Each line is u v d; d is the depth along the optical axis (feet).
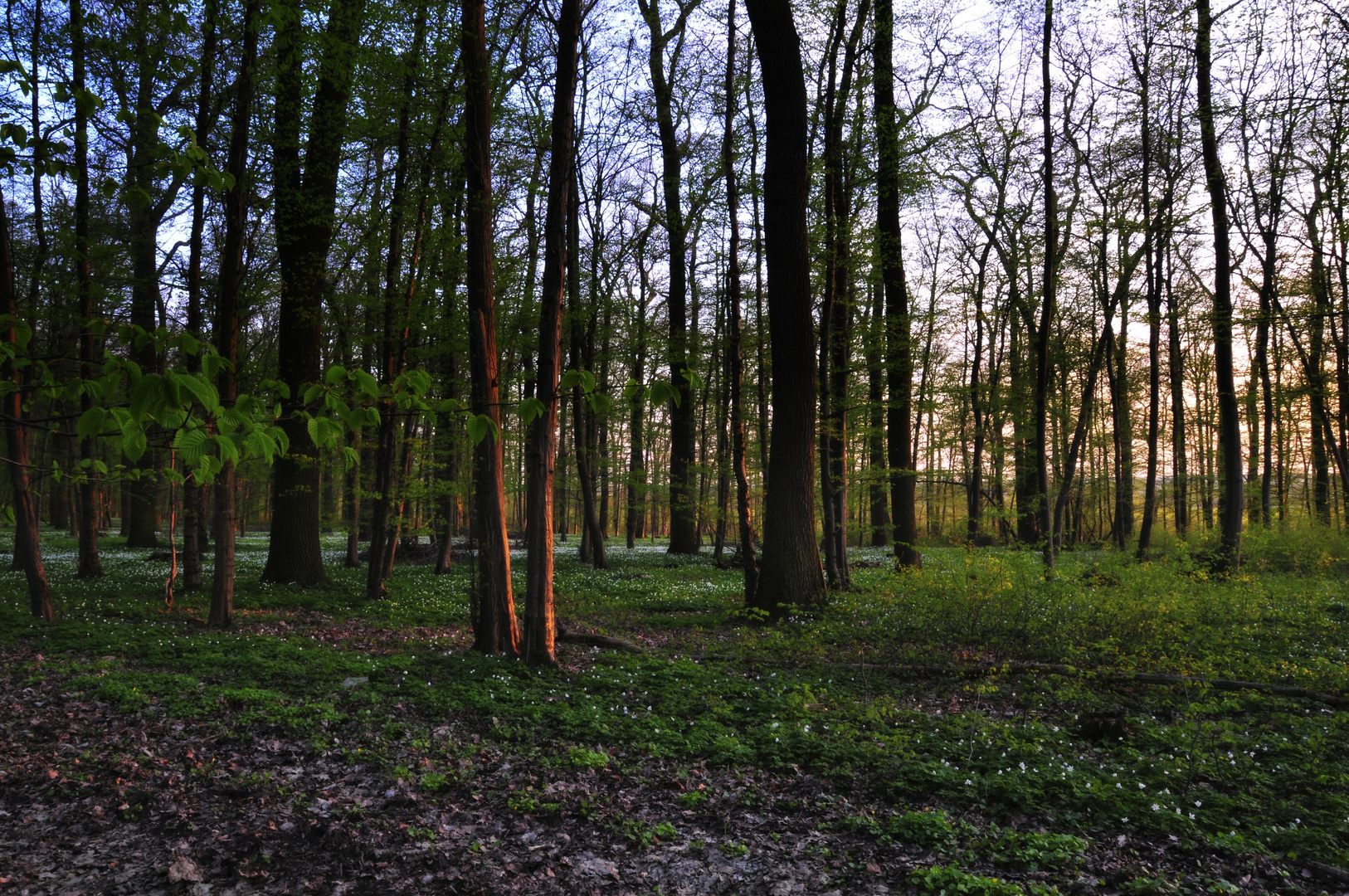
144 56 16.69
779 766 19.30
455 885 14.19
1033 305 79.56
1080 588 35.83
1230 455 52.54
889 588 36.47
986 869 14.28
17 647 31.17
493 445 30.50
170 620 38.27
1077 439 58.70
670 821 16.72
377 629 38.60
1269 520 71.97
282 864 14.83
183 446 8.44
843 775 18.61
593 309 69.41
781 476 40.81
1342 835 14.98
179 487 48.26
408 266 48.42
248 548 97.76
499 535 30.53
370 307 48.14
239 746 20.61
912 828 15.71
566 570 68.33
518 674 27.43
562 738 21.44
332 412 10.55
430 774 18.53
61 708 23.09
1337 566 52.70
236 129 36.35
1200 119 52.80
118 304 47.67
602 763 19.44
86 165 40.93
